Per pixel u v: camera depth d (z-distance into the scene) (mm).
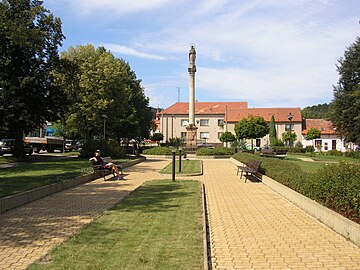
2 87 28562
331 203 9383
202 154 40156
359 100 42188
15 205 10477
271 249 6977
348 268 5914
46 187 12695
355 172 9578
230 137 65812
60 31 32750
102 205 10930
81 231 7648
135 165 28297
